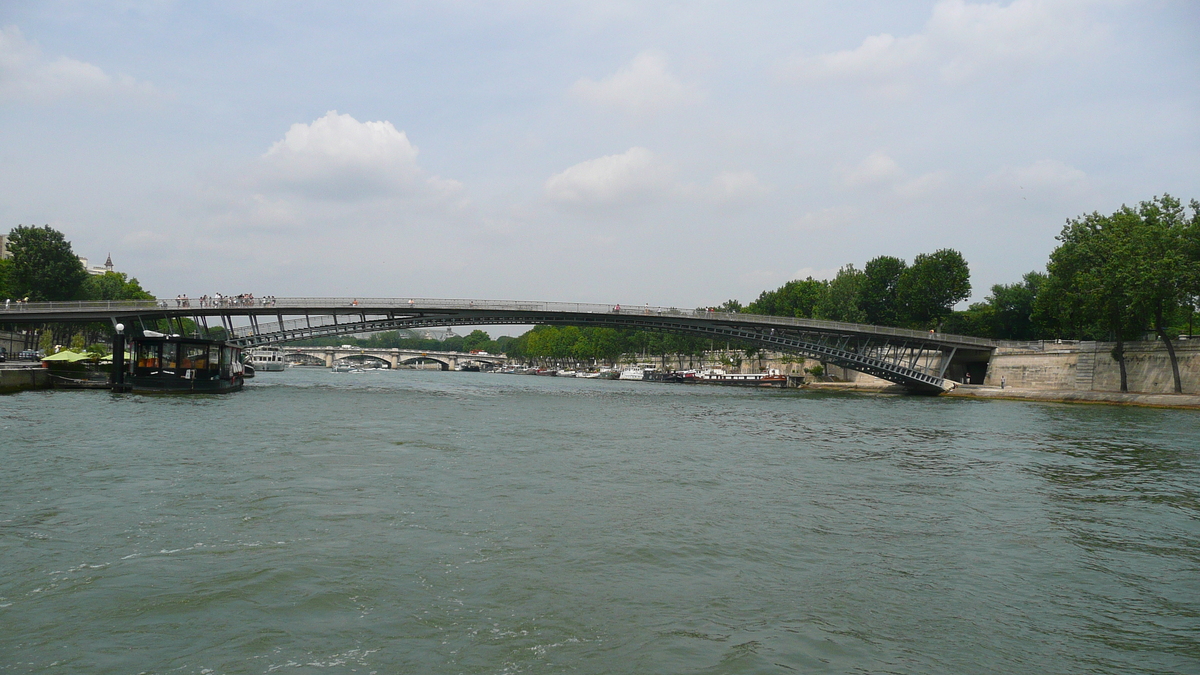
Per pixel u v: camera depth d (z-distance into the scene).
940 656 12.10
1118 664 11.98
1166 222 79.00
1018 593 15.23
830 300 121.56
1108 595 15.20
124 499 20.97
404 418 47.47
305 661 11.24
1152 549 18.72
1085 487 27.27
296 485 23.38
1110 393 79.25
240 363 77.50
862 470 30.22
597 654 11.70
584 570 15.73
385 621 12.76
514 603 13.74
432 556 16.34
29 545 16.50
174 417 42.34
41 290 96.19
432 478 25.36
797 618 13.48
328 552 16.38
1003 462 33.25
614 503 22.25
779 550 17.70
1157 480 29.06
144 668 10.95
